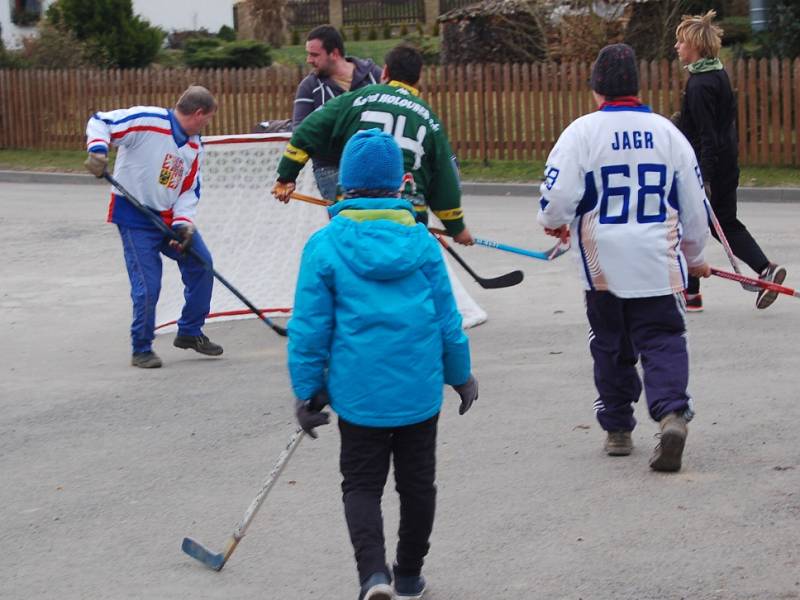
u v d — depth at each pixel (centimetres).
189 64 2822
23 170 2077
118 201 788
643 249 545
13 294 1062
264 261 924
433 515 424
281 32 3562
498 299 966
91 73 2216
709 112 838
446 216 703
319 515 525
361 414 402
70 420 685
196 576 467
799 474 548
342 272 400
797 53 1850
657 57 2114
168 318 909
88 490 569
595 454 589
